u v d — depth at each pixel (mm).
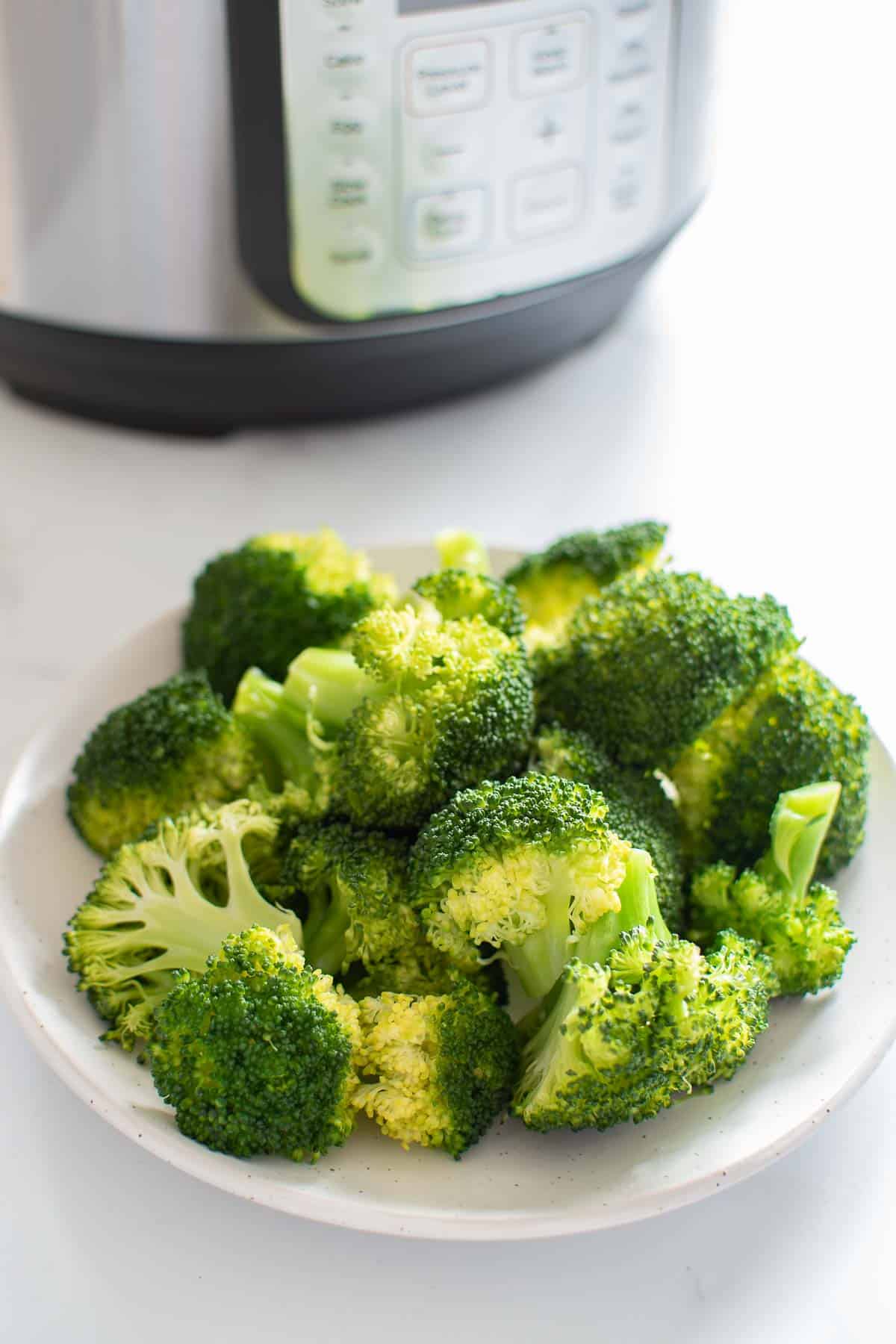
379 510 645
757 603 521
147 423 667
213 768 509
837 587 623
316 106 562
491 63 570
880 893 487
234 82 557
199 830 479
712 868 486
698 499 655
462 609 519
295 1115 427
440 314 609
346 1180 429
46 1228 445
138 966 466
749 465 670
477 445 675
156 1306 432
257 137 565
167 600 612
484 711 479
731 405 697
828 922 468
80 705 537
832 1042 452
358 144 571
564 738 495
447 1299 433
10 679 583
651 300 753
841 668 592
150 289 596
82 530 637
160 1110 437
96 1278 437
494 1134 444
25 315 610
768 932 465
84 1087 440
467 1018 443
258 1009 429
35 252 595
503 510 645
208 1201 451
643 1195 420
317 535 583
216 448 673
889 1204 450
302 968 444
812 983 461
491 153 586
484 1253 441
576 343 681
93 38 555
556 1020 445
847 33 910
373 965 469
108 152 574
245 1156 429
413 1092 437
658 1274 437
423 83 566
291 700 521
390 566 577
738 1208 449
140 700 513
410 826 483
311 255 588
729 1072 443
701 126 628
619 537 551
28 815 508
